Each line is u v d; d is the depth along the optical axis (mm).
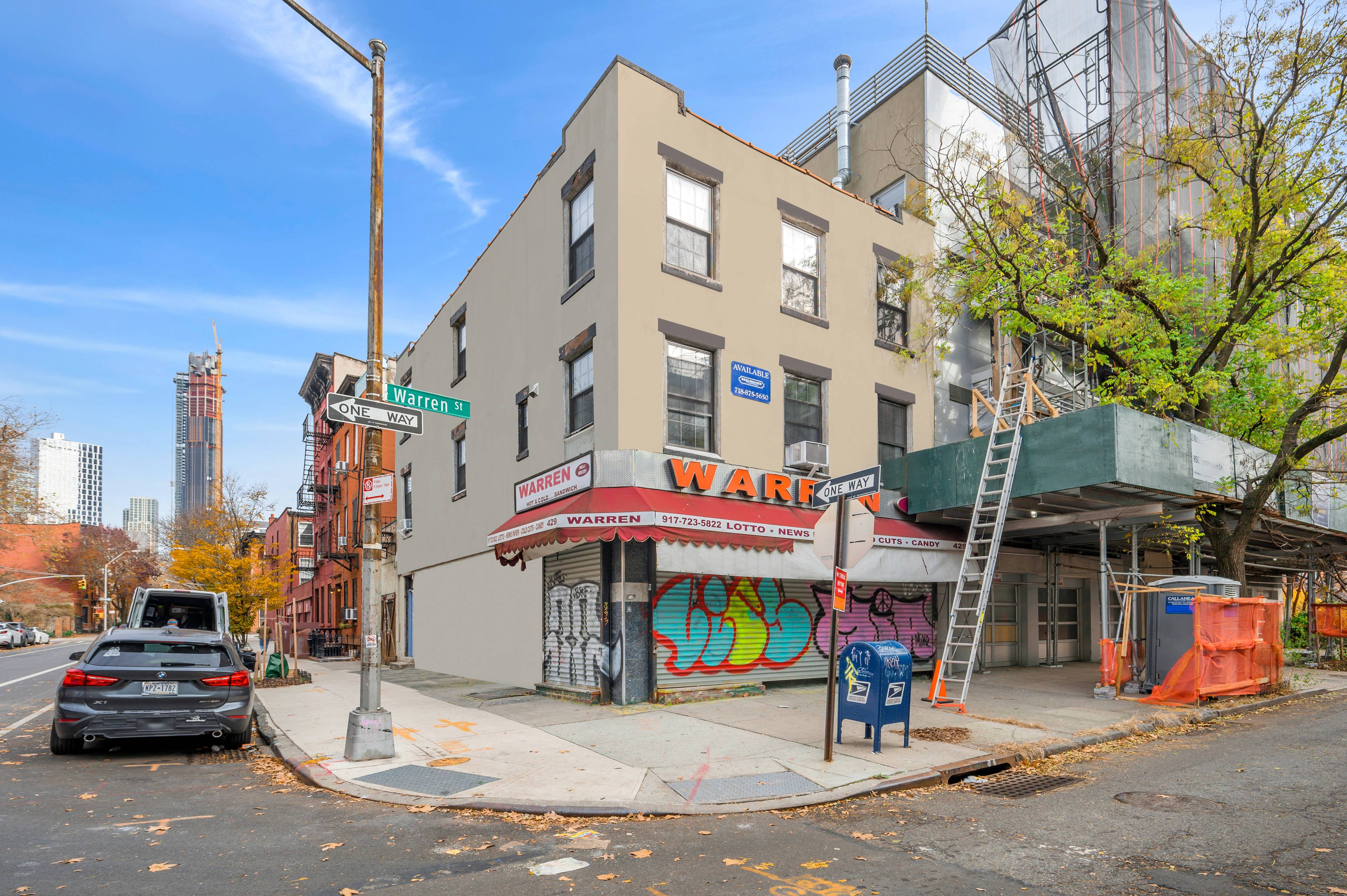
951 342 17578
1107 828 5922
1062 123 19953
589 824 6180
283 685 16734
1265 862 5113
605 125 12789
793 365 14289
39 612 73312
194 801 6914
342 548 32969
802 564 12688
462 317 19844
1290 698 12984
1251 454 14555
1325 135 13336
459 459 19859
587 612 12727
